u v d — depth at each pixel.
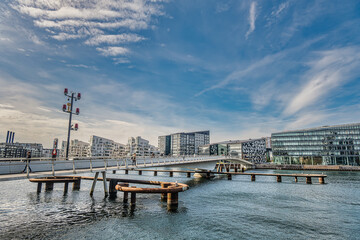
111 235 15.65
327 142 127.19
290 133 138.88
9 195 26.72
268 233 17.12
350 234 17.08
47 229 16.17
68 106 36.19
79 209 21.66
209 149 174.25
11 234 15.02
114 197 27.70
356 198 32.12
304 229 18.16
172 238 15.59
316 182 55.50
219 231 17.30
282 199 31.09
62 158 28.41
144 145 178.50
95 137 161.88
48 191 29.70
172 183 25.97
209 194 34.91
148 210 22.38
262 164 140.00
